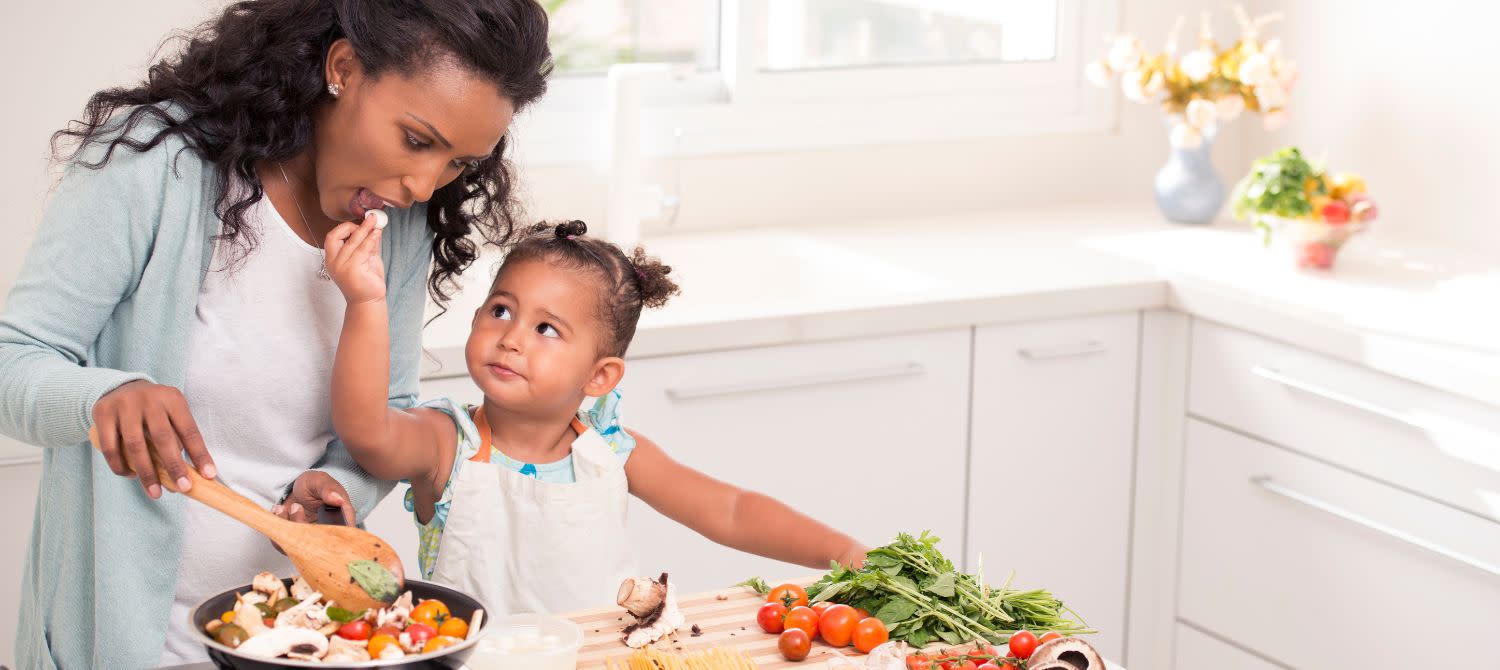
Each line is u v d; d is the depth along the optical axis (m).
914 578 1.21
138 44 2.18
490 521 1.33
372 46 1.09
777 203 2.80
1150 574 2.53
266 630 0.93
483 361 1.32
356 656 0.93
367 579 0.99
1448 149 2.66
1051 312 2.31
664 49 2.76
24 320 1.13
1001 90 2.95
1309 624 2.27
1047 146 3.00
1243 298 2.26
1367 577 2.16
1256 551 2.34
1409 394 2.04
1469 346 2.01
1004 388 2.33
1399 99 2.74
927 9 2.89
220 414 1.23
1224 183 2.88
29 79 2.13
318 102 1.16
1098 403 2.41
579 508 1.35
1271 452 2.28
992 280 2.35
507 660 1.04
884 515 2.29
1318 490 2.21
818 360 2.19
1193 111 2.67
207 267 1.19
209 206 1.18
